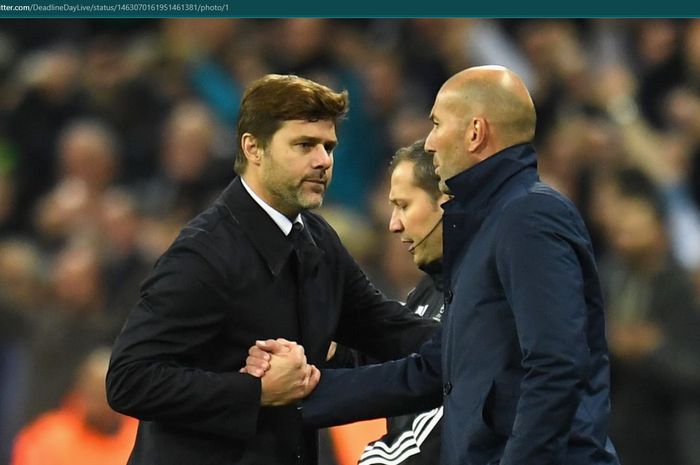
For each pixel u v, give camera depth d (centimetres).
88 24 4534
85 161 3969
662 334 3012
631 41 4312
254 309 1767
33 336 3388
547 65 4178
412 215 1888
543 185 1697
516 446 1596
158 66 4275
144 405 1720
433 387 1814
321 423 1819
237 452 1766
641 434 2941
